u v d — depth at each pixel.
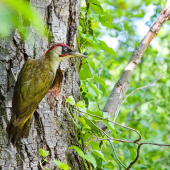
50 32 7.93
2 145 6.88
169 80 18.52
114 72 20.09
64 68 8.19
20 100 6.78
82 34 8.69
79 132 8.45
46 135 7.57
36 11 7.68
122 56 19.67
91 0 9.31
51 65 7.55
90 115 7.65
